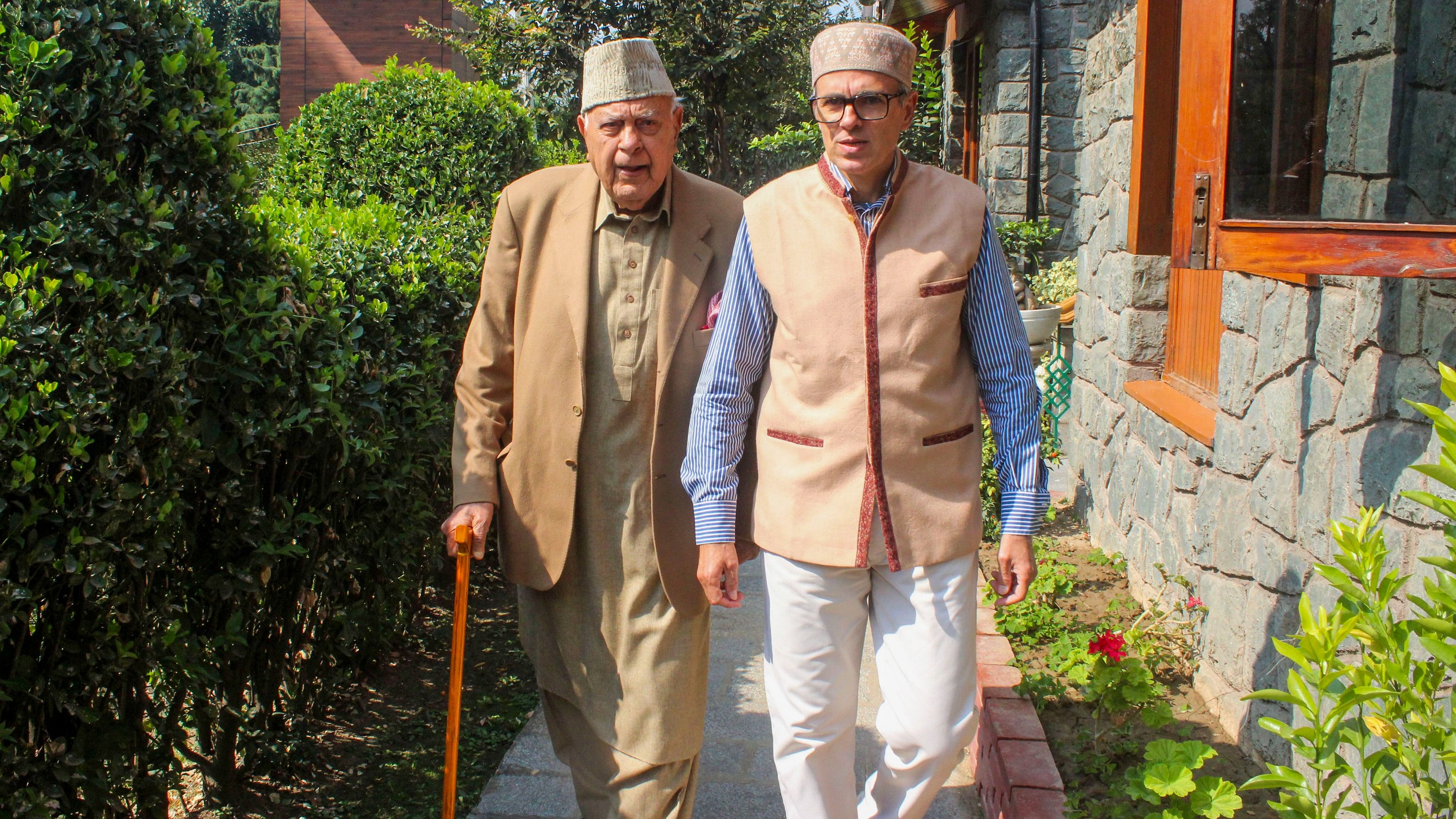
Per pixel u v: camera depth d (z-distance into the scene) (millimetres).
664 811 2547
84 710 2271
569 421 2479
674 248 2480
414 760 3354
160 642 2428
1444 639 1610
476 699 3785
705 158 14141
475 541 2523
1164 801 2541
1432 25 1957
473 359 2619
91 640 2301
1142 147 3199
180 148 2494
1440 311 2080
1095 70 5113
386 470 3555
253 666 3170
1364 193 2037
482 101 6285
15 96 2193
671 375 2445
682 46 13031
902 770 2352
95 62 2328
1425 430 2133
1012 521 2311
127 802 2525
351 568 3412
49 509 2107
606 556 2520
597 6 13320
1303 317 2709
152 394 2320
